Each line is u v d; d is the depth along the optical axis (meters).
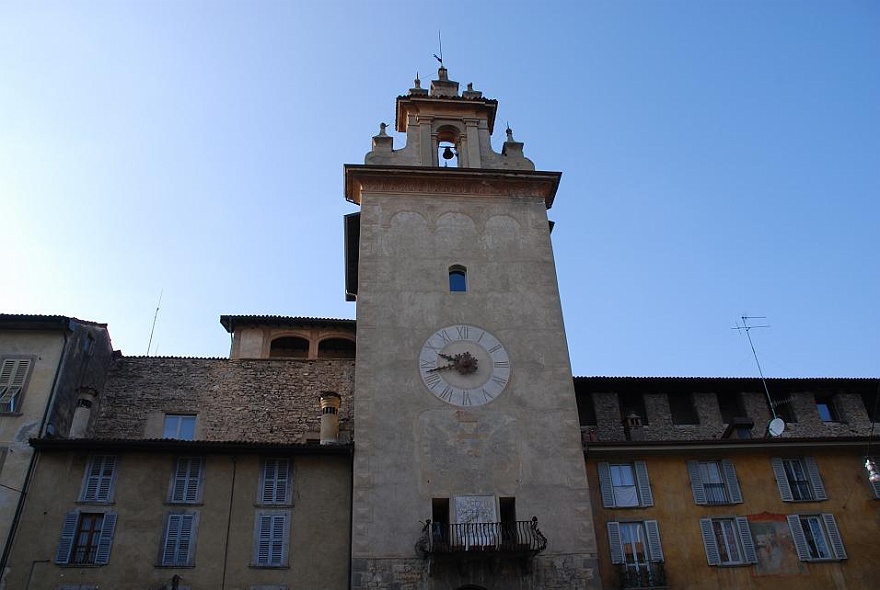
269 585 23.81
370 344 27.91
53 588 23.17
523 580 23.69
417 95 36.19
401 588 23.22
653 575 25.44
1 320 28.27
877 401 34.69
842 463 28.98
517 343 28.69
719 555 26.39
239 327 37.19
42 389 27.28
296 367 34.91
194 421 33.16
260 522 24.97
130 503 24.91
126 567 23.73
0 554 23.53
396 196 32.16
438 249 30.83
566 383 27.88
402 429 26.14
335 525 25.14
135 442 25.59
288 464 26.25
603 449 27.66
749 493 27.89
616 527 26.55
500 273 30.48
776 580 26.02
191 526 24.67
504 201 32.66
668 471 28.08
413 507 24.64
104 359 32.88
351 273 35.59
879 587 26.25
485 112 36.22
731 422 31.75
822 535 27.30
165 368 34.09
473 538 24.03
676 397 34.81
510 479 25.56
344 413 33.91
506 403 27.17
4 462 25.33
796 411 34.84
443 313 29.06
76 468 25.45
